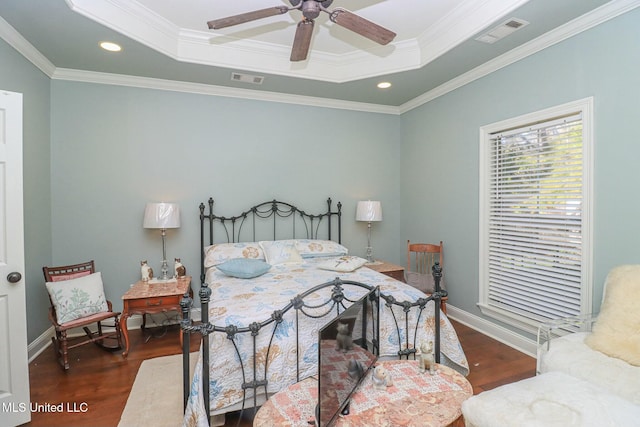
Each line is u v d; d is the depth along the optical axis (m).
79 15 2.30
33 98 2.88
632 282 1.94
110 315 2.84
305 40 2.30
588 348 1.90
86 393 2.27
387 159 4.55
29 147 2.82
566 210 2.57
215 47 3.13
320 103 4.18
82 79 3.29
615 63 2.20
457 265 3.62
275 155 4.03
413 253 4.33
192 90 3.66
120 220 3.45
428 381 1.68
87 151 3.33
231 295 2.33
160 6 2.59
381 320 2.21
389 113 4.54
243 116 3.88
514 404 1.42
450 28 2.80
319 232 4.24
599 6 2.22
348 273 2.98
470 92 3.39
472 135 3.38
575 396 1.46
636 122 2.11
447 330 2.33
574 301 2.49
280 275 2.93
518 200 2.96
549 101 2.63
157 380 2.44
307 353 1.99
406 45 3.23
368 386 1.63
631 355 1.73
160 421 1.99
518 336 2.97
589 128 2.36
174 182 3.63
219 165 3.80
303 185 4.16
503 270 3.12
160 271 3.59
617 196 2.21
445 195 3.77
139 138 3.50
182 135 3.65
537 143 2.78
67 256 3.28
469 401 1.48
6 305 1.94
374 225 4.52
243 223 3.90
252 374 1.88
